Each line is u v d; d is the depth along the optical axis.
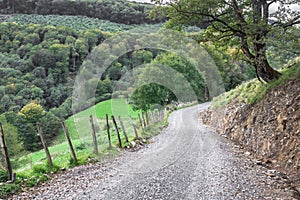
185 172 7.00
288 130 7.96
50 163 8.13
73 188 6.22
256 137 10.00
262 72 11.54
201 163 7.93
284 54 10.45
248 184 5.89
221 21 11.16
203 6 10.66
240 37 11.58
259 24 9.98
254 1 11.10
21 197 5.85
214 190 5.55
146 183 6.21
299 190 5.61
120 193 5.62
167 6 11.38
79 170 7.90
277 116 9.08
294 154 6.99
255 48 11.01
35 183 6.73
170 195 5.36
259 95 11.76
